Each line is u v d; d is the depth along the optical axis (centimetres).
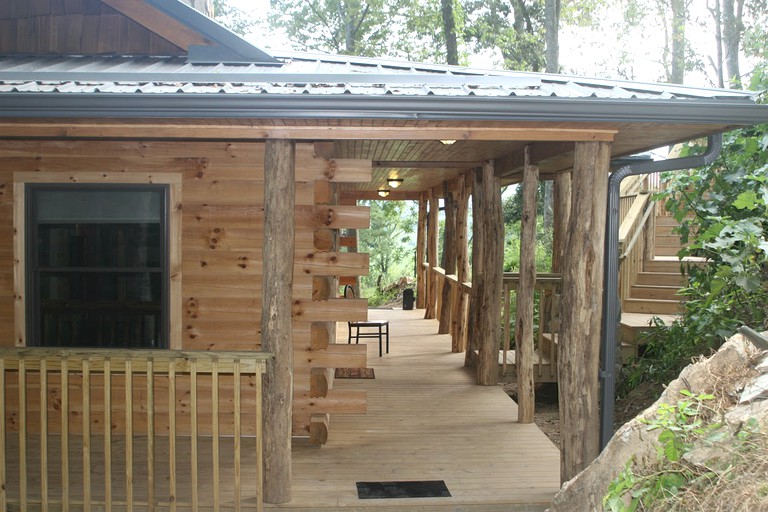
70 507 454
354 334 1174
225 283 596
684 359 714
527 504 467
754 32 1875
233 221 593
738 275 596
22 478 443
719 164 697
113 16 642
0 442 448
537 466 536
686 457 267
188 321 597
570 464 478
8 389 604
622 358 824
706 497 247
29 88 416
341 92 414
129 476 439
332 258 581
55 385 602
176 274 594
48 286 597
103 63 604
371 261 2681
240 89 420
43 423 440
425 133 461
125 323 598
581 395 474
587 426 475
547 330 912
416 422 658
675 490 261
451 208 1156
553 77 536
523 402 656
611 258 560
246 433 604
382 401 736
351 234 1873
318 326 585
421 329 1238
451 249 1173
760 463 247
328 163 577
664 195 739
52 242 594
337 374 866
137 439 592
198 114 413
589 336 473
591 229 470
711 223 690
